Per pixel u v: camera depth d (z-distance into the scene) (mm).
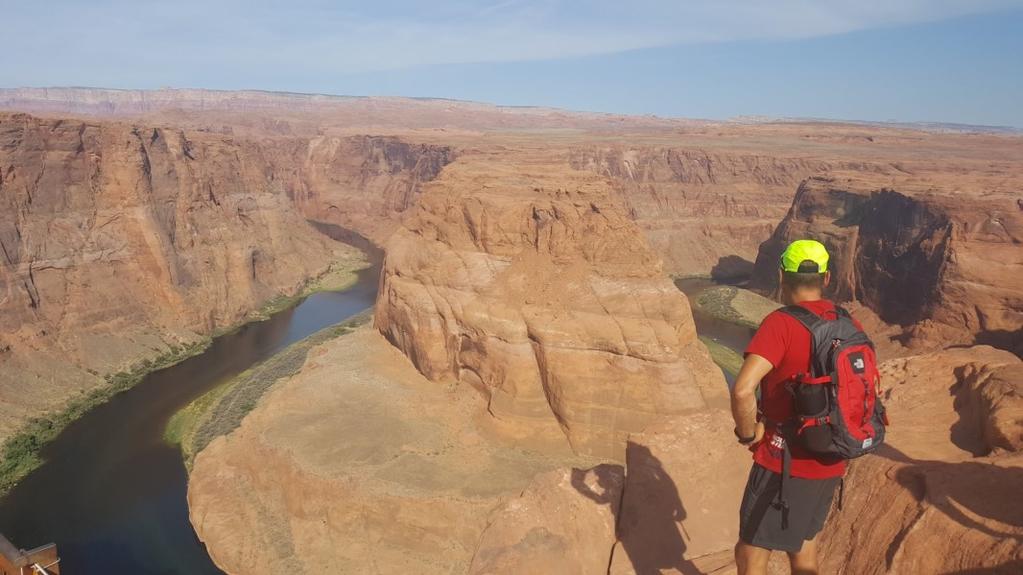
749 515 5746
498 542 11266
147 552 38094
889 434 10062
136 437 52594
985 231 69312
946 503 7125
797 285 5473
